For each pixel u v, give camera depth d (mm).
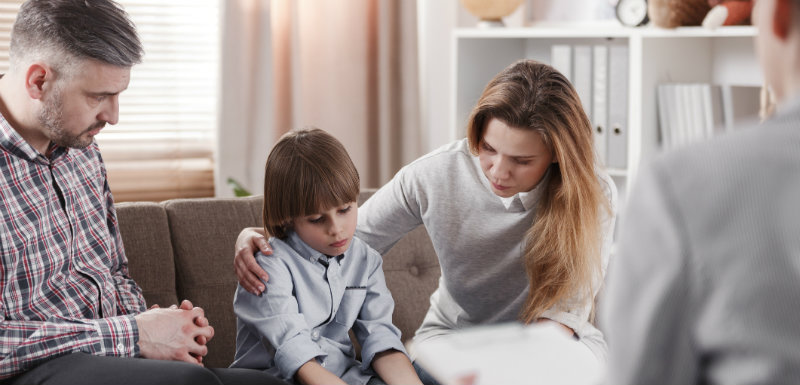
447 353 815
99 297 1484
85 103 1323
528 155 1357
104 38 1295
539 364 811
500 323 1605
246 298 1438
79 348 1291
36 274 1394
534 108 1333
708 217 586
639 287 616
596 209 1419
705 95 2361
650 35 2393
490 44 2924
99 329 1318
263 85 2803
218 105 2766
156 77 2799
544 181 1480
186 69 2842
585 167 1395
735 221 578
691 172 603
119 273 1593
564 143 1350
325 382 1301
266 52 2787
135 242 1711
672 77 2539
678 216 599
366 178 3113
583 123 1394
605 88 2537
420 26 3193
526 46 3059
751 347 566
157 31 2789
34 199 1401
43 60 1298
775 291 560
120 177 2787
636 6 2543
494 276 1569
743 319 568
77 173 1508
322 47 3006
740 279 570
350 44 3002
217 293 1758
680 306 594
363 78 3029
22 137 1380
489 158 1405
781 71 623
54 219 1435
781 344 557
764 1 623
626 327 622
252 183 2840
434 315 1699
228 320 1750
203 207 1812
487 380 776
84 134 1361
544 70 1400
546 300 1467
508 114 1334
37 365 1260
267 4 2764
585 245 1422
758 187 575
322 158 1389
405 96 3045
